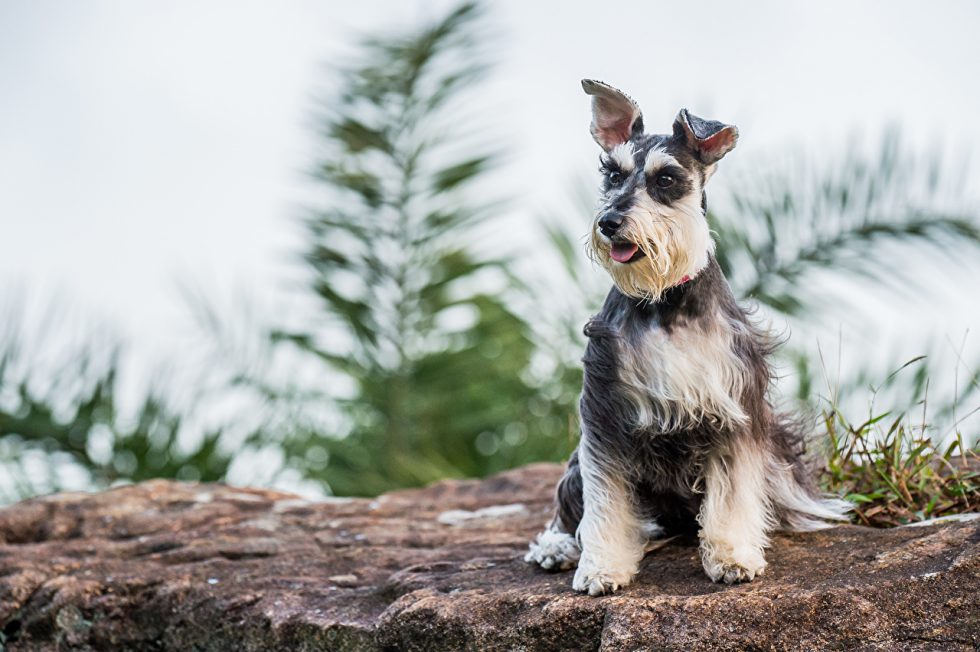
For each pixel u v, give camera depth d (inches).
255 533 266.2
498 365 442.9
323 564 240.1
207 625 221.6
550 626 186.9
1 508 296.4
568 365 413.7
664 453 196.1
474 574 214.5
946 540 190.7
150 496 306.8
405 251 450.3
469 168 454.6
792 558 197.5
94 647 229.8
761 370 195.0
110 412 393.4
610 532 195.3
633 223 185.9
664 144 197.8
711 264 195.0
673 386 187.0
